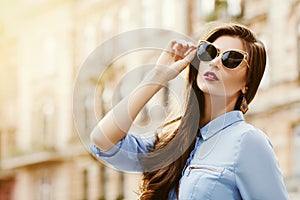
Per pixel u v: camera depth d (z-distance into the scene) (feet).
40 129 110.63
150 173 9.96
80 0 104.22
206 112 9.69
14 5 116.98
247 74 9.49
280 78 70.54
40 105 110.63
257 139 8.97
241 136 9.02
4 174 112.68
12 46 117.39
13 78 117.60
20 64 115.44
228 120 9.34
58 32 107.04
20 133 114.93
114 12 97.45
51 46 109.29
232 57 9.34
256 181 8.82
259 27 73.92
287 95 69.67
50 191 104.68
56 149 103.45
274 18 71.97
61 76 106.01
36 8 111.45
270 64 72.02
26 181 108.99
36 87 111.55
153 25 88.69
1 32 119.55
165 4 86.89
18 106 115.65
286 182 68.28
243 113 9.70
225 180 8.88
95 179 93.81
